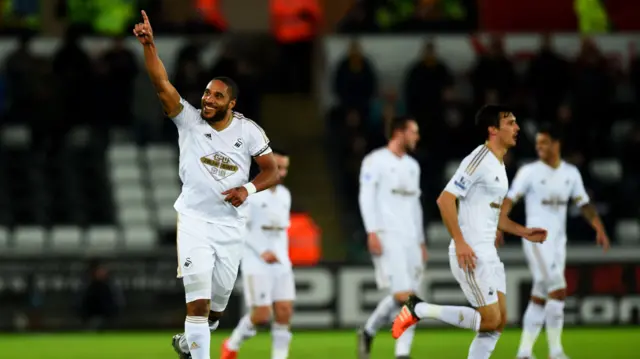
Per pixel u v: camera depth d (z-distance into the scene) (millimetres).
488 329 26750
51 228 61250
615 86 67438
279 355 33031
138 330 49844
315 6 73250
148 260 50125
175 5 72750
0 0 71250
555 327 33719
